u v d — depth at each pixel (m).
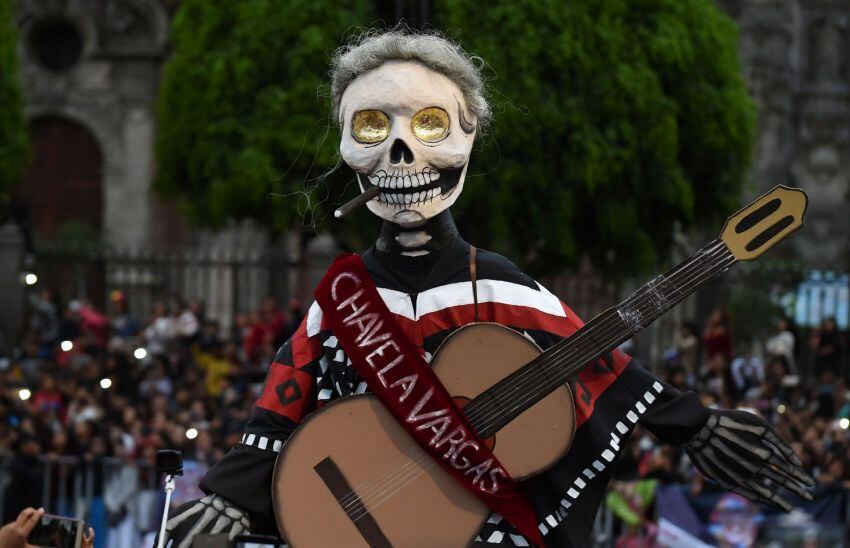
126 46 35.03
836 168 36.88
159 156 20.81
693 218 19.98
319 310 3.88
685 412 3.87
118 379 17.22
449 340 3.67
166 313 22.31
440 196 3.84
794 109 37.12
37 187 35.22
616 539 12.38
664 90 19.33
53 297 23.64
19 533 3.75
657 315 3.66
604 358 3.85
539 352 3.67
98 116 35.03
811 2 37.50
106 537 13.41
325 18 18.91
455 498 3.62
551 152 18.39
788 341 20.17
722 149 19.73
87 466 13.52
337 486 3.61
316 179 4.23
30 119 35.19
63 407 16.55
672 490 12.27
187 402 16.38
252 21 19.28
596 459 3.77
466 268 3.89
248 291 25.97
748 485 3.94
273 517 3.81
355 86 3.83
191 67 20.05
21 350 21.47
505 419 3.63
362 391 3.76
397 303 3.85
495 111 4.55
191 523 3.71
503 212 18.12
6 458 13.52
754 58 35.72
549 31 18.31
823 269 22.58
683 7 19.27
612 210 18.83
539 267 19.66
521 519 3.65
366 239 17.41
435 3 18.44
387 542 3.59
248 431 3.82
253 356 19.88
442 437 3.61
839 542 12.09
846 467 12.43
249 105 19.39
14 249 24.39
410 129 3.79
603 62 18.53
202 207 20.30
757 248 3.66
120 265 28.03
